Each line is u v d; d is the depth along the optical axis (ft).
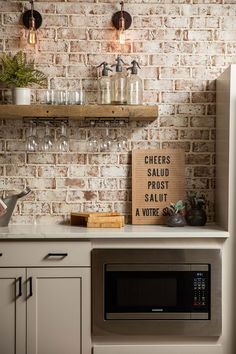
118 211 11.32
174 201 11.26
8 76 10.61
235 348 9.86
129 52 11.34
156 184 11.27
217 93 11.09
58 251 9.73
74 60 11.33
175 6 11.34
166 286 9.80
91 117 10.69
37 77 11.28
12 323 9.74
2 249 9.70
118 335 9.82
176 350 9.82
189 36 11.26
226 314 9.87
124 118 10.91
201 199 10.84
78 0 11.29
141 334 9.80
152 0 11.32
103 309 9.74
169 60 11.27
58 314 9.76
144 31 11.29
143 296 9.80
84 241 9.74
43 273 9.73
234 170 9.91
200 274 9.79
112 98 10.78
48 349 9.75
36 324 9.75
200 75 11.27
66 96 10.49
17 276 9.73
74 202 11.33
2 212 10.47
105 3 11.30
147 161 11.29
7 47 11.28
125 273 9.78
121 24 11.02
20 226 10.87
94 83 11.31
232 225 9.87
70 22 11.30
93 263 9.73
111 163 11.32
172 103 11.28
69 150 11.31
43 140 10.89
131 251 9.75
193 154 11.28
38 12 11.25
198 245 9.82
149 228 10.46
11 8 11.26
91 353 9.78
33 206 11.31
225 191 10.16
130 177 11.35
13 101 10.63
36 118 10.88
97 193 11.33
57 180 11.32
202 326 9.78
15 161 11.33
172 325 9.78
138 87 10.64
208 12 11.24
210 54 11.27
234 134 9.89
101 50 11.33
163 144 11.31
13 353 9.73
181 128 11.27
